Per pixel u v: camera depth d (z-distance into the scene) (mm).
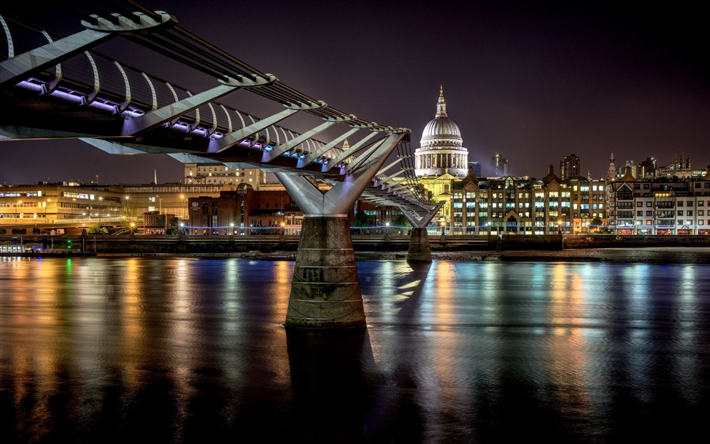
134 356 32812
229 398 25797
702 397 26188
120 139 24109
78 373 29531
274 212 177625
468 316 46062
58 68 17562
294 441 21406
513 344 36031
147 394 26281
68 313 47875
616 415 24016
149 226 181250
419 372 29688
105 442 21234
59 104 18891
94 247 139375
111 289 65188
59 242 142750
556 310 49531
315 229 36344
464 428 22594
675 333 39938
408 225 171875
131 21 15750
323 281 36219
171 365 30891
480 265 100250
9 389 26969
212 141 27797
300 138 32250
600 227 190250
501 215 194500
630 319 45375
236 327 40812
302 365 30656
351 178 36438
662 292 62875
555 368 30672
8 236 145500
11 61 15523
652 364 31656
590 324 43062
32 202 182750
